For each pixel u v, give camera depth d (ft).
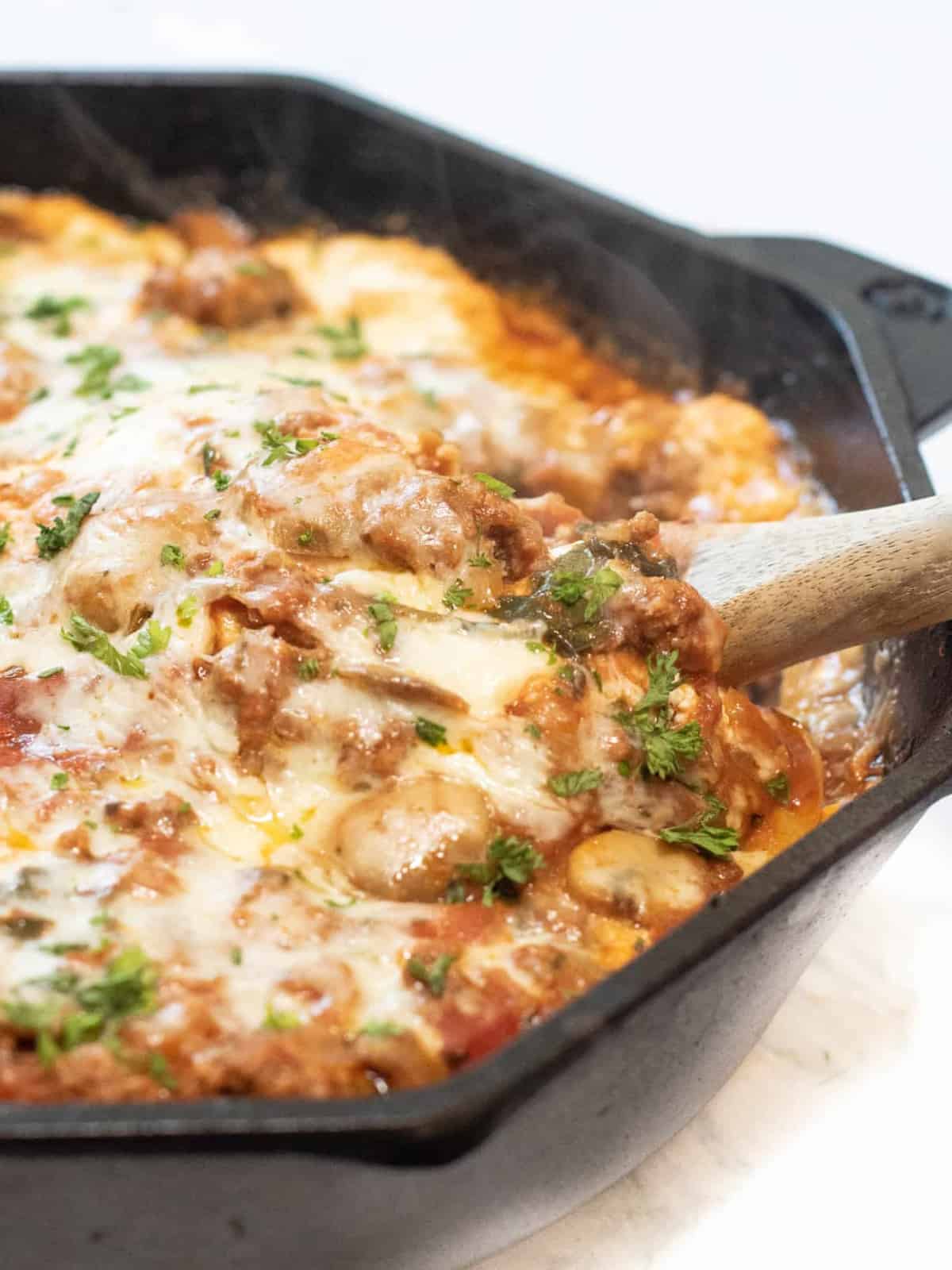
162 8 2.73
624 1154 1.07
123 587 1.08
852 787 1.27
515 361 1.68
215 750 1.04
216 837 1.02
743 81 2.64
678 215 2.28
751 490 1.50
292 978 0.94
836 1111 1.21
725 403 1.57
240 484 1.11
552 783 1.03
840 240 2.24
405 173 1.78
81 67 1.87
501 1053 0.86
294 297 1.65
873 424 1.39
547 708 1.04
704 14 2.82
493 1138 0.88
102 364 1.48
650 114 2.53
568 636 1.07
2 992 0.92
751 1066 1.23
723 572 1.14
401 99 2.51
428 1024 0.93
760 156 2.43
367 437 1.19
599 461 1.51
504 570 1.10
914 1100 1.22
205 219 1.85
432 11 2.79
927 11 2.85
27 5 2.69
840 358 1.48
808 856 0.96
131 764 1.04
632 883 1.03
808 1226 1.14
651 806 1.05
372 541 1.07
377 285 1.73
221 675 1.03
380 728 1.02
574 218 1.66
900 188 2.37
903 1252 1.13
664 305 1.64
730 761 1.11
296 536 1.08
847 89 2.62
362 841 1.01
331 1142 0.84
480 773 1.03
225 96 1.80
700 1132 1.19
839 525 1.12
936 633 1.18
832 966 1.30
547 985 0.97
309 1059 0.91
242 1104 0.84
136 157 1.86
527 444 1.50
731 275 1.57
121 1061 0.90
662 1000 0.91
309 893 1.00
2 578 1.14
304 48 2.64
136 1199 0.88
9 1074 0.90
